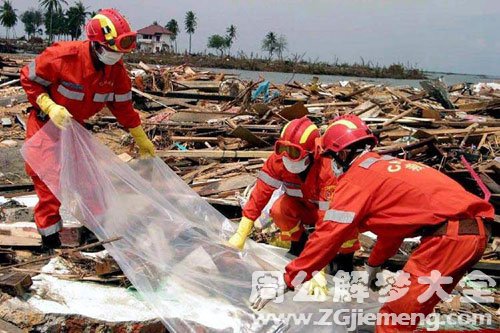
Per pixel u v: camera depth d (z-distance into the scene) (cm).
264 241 607
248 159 930
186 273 445
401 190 370
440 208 361
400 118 1265
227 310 419
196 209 536
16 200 668
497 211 735
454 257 360
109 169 491
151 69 1809
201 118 1287
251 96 1552
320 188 458
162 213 484
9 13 8869
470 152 908
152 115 1384
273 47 7238
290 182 492
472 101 1805
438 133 1053
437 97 1611
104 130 1165
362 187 376
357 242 492
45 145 484
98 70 486
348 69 6738
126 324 409
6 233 537
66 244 523
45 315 406
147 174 544
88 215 474
